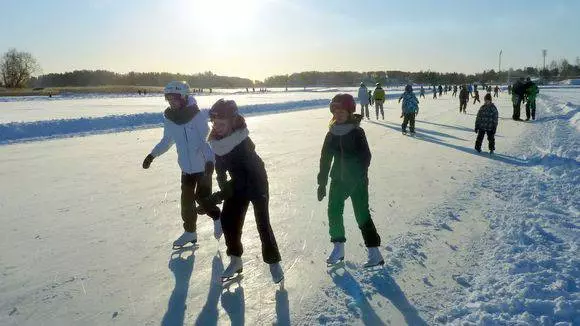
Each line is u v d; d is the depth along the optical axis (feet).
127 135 45.34
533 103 58.75
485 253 13.76
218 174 11.37
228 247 11.96
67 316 10.40
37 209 18.98
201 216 18.16
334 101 12.11
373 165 28.27
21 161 30.50
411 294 11.26
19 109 91.30
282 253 14.07
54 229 16.44
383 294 11.29
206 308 10.78
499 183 23.18
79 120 50.78
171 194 21.56
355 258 13.61
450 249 14.15
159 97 185.47
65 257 13.84
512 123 55.52
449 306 10.62
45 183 23.81
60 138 42.86
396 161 29.63
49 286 11.90
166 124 13.99
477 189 21.93
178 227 16.74
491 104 31.96
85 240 15.33
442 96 157.58
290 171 26.61
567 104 76.64
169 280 12.28
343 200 12.71
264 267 13.08
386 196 20.71
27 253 14.16
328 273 12.60
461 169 26.91
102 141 40.81
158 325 10.03
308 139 40.65
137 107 96.58
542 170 26.25
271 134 44.37
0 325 9.97
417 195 20.84
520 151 33.73
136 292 11.58
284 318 10.28
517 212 17.92
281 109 85.15
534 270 12.31
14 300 11.14
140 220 17.54
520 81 58.90
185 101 13.67
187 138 13.69
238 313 10.53
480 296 10.93
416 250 14.08
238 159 11.04
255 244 14.85
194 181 14.19
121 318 10.32
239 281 12.19
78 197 20.92
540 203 19.12
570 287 11.23
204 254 14.15
